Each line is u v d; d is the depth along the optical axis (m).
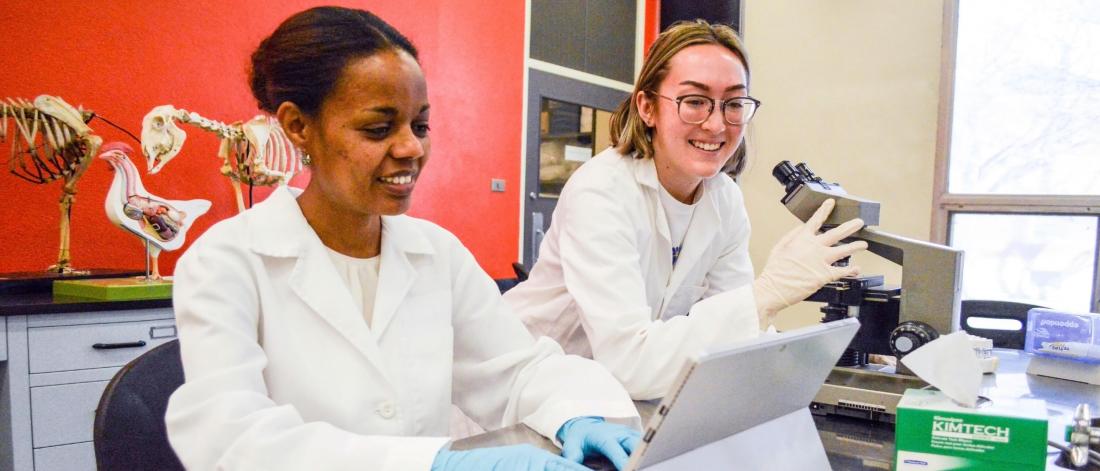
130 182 2.31
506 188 4.05
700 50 1.33
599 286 1.25
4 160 2.44
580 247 1.30
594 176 1.39
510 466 0.73
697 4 4.49
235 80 3.01
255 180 2.78
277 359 0.90
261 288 0.91
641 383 1.15
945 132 3.67
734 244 1.68
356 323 0.94
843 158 3.94
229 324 0.83
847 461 0.94
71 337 2.07
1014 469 0.77
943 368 0.90
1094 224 3.44
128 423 0.87
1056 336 1.48
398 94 0.84
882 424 1.12
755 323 1.12
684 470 0.66
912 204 3.77
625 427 0.88
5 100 2.43
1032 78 3.53
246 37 3.04
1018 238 3.60
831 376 1.24
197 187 2.90
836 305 1.37
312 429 0.78
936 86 3.69
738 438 0.74
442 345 1.03
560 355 1.09
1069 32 3.44
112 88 2.68
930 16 3.69
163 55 2.80
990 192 3.65
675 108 1.34
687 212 1.50
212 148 2.94
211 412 0.76
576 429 0.88
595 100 4.57
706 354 0.57
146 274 2.31
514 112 4.07
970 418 0.79
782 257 1.19
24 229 2.50
